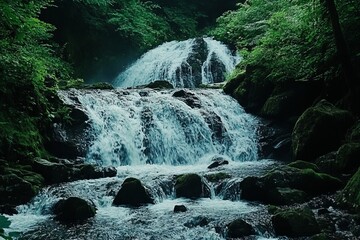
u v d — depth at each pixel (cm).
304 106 1238
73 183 873
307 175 779
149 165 1110
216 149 1214
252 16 1786
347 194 711
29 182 823
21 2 1089
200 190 823
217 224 652
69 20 1900
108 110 1196
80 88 1380
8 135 905
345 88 1119
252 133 1244
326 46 1107
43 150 1021
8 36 1007
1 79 940
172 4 2620
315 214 675
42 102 1066
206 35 2384
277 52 1303
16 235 261
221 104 1345
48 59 1421
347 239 584
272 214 688
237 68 1590
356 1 1020
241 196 798
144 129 1191
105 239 621
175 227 655
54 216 733
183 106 1262
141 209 750
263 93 1325
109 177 924
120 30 2062
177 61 1944
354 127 975
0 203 770
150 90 1387
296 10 1282
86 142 1106
